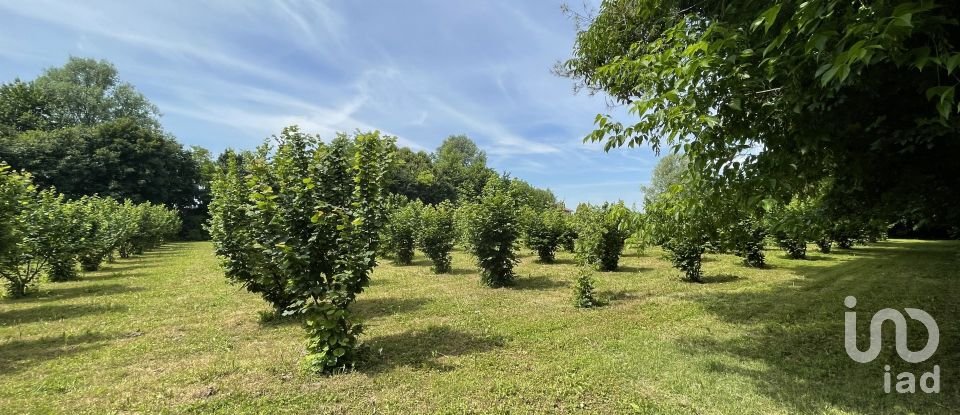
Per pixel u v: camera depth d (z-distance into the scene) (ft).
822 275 37.29
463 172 195.83
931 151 11.34
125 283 36.68
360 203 15.78
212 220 23.71
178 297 29.78
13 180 24.58
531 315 23.54
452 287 33.60
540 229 50.42
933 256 48.88
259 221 16.28
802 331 19.60
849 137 11.69
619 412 11.95
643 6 14.06
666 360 15.89
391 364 15.83
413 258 58.34
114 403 12.80
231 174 23.11
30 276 33.88
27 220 31.58
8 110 120.47
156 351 17.80
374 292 31.30
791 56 9.01
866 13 6.47
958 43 8.06
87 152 109.91
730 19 11.19
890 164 12.35
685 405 12.25
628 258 54.39
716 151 11.27
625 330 20.24
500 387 13.62
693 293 30.07
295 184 16.21
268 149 19.02
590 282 26.53
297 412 12.10
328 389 13.60
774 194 11.91
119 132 116.57
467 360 16.17
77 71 145.69
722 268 43.16
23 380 14.73
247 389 13.66
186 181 130.31
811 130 11.18
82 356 17.22
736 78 9.93
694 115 10.32
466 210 39.73
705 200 13.53
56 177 102.47
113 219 52.95
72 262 39.42
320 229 15.35
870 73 9.13
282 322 22.29
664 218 16.48
